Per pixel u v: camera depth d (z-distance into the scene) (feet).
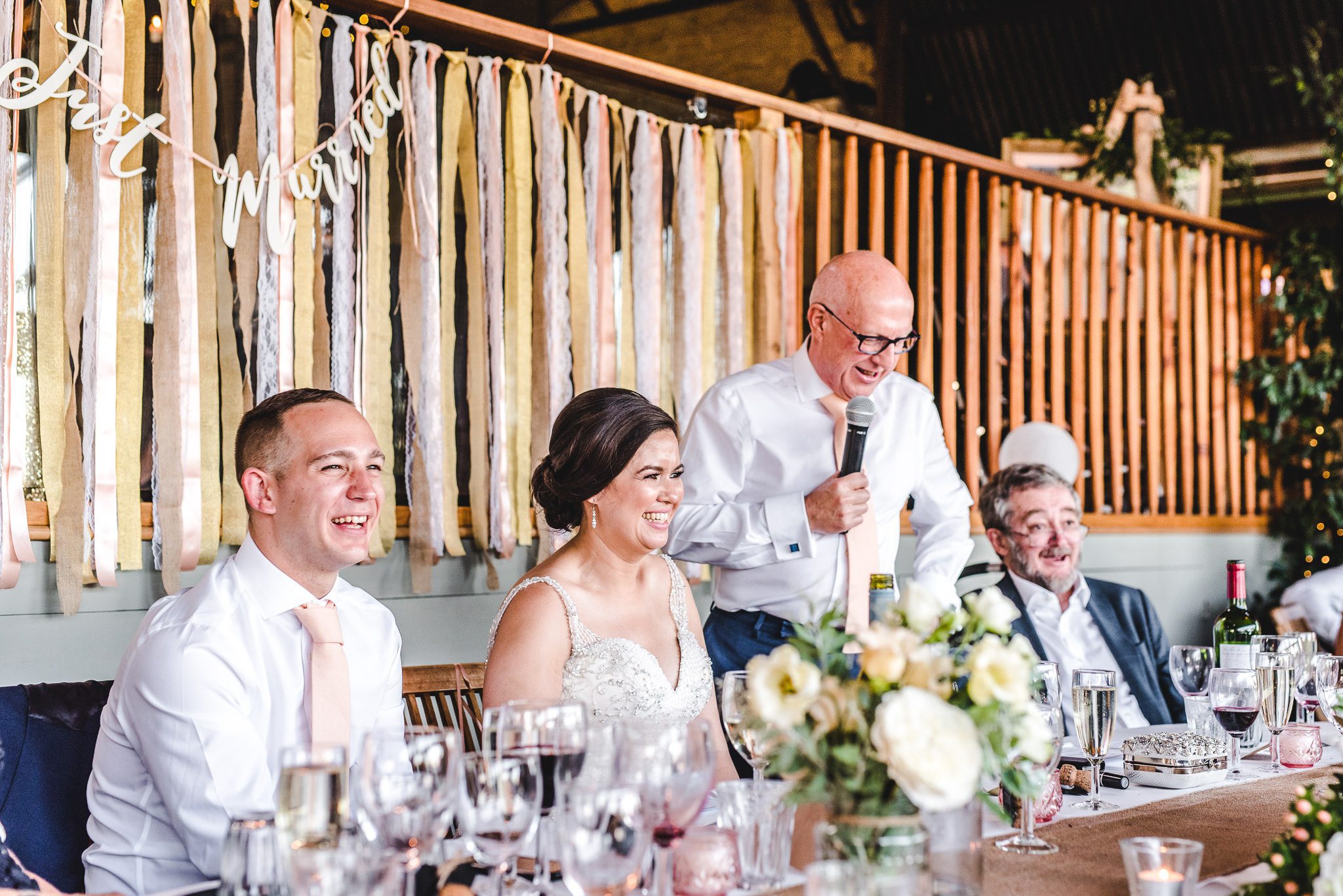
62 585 9.34
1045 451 14.61
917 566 10.31
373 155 11.22
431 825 4.24
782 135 14.29
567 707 4.59
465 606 11.95
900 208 16.05
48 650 9.43
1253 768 7.45
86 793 6.82
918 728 3.78
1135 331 19.24
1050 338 18.19
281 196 10.56
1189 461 19.89
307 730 6.91
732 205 13.87
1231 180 21.02
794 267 14.33
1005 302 17.78
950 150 16.48
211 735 6.34
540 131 12.36
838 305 9.47
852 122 15.21
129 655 6.67
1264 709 7.26
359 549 6.98
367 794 4.23
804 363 9.96
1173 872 4.23
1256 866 4.93
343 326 11.00
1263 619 20.57
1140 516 18.97
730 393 9.94
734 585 9.91
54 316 9.37
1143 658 11.05
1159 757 6.83
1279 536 20.93
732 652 9.71
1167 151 19.84
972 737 3.80
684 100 13.89
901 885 3.68
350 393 11.02
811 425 9.89
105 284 9.57
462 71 11.83
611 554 7.75
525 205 12.19
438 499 11.51
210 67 10.25
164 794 6.35
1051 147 19.29
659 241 13.28
